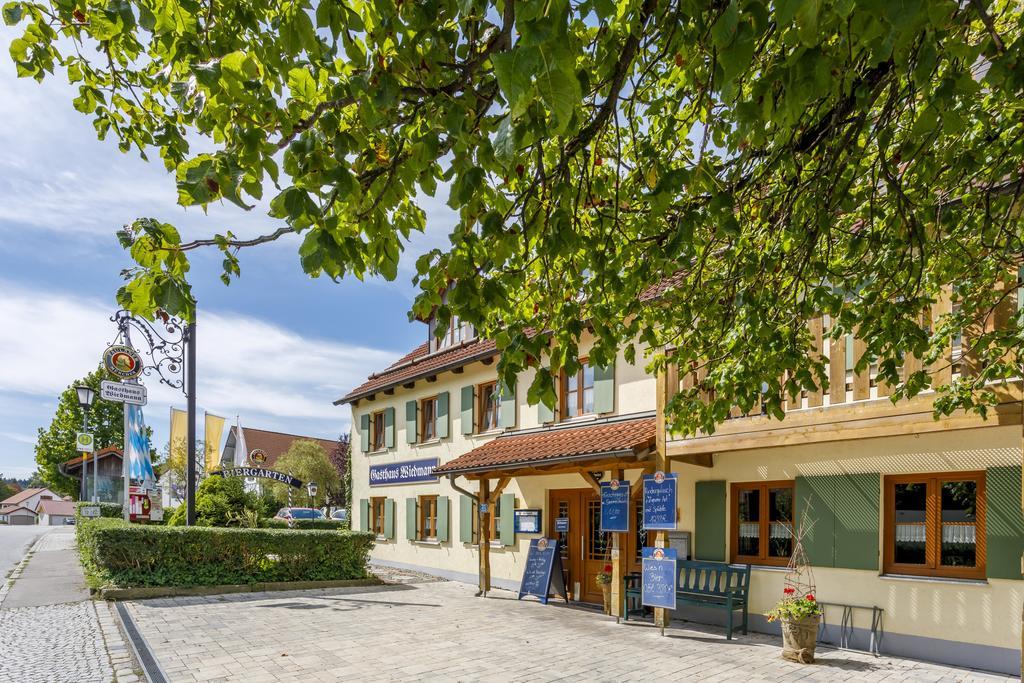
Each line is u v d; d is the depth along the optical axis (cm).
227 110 236
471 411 1700
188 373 1455
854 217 566
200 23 279
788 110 258
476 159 314
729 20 211
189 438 1459
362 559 1555
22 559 1947
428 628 1012
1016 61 289
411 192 362
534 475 1445
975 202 514
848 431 813
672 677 741
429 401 1947
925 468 855
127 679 717
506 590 1484
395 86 260
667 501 974
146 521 1845
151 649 848
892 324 539
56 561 1881
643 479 1012
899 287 527
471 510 1644
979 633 784
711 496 1086
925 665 798
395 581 1616
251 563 1406
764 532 1027
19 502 8862
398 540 1980
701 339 630
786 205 472
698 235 507
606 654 848
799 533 967
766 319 561
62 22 362
